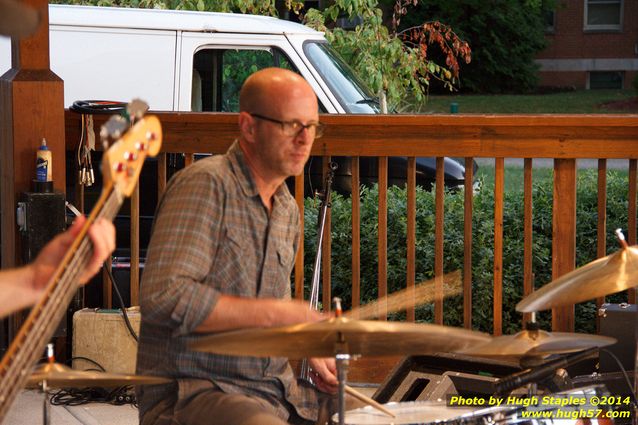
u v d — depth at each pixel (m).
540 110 37.97
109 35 11.55
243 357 5.50
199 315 5.00
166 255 5.12
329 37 15.55
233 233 5.35
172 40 11.70
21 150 8.52
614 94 43.19
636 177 8.83
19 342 3.63
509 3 40.56
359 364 9.05
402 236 10.02
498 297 9.12
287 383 5.75
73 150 9.36
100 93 11.48
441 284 5.77
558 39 45.75
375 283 10.04
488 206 10.30
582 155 8.76
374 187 10.64
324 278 9.27
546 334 5.73
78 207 9.41
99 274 10.00
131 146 4.01
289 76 5.56
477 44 40.94
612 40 45.50
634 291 8.90
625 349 7.54
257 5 15.75
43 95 8.54
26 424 8.07
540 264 9.92
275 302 5.06
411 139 8.91
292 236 5.75
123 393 8.74
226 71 11.96
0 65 11.30
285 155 5.46
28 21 3.18
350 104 12.01
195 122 9.02
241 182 5.43
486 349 5.54
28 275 3.93
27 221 8.38
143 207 11.16
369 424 4.91
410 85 17.48
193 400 5.36
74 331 8.84
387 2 33.06
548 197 10.39
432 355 7.08
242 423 5.14
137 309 9.05
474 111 37.00
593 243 10.11
